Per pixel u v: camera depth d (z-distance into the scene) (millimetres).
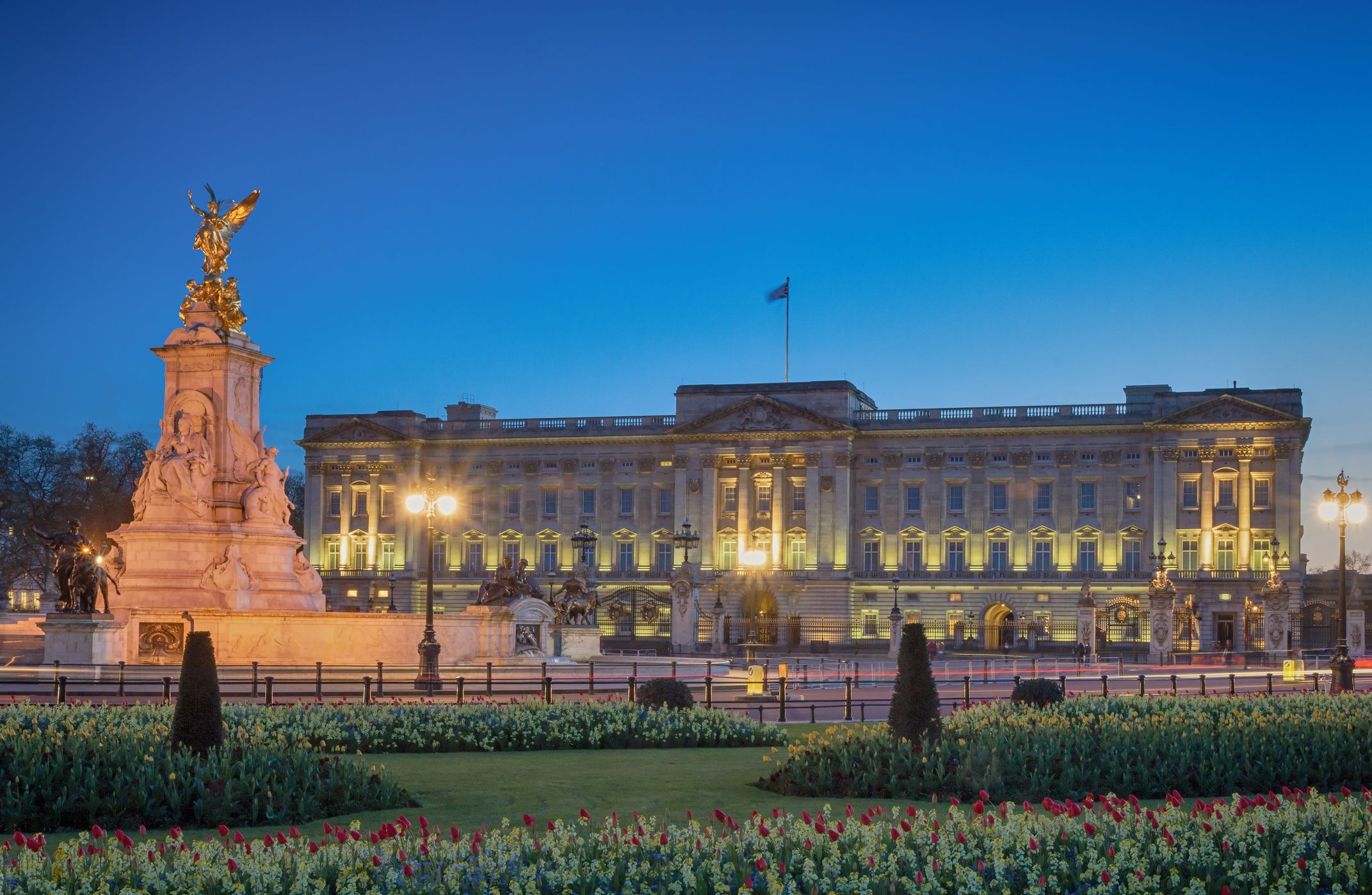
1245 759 29562
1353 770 30422
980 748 28625
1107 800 22047
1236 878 18469
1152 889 18109
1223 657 114688
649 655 95062
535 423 162875
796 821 20797
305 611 59906
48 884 16906
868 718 48125
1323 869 18781
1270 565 141125
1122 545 147875
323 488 164750
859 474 155000
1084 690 67625
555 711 38594
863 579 153125
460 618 62906
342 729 36188
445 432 164500
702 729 38406
